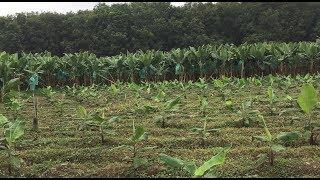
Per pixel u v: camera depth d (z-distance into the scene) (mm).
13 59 20156
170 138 8188
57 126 9828
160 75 25875
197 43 32250
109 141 8008
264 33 25703
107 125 9508
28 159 7004
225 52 24516
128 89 19094
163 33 35031
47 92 14250
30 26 35438
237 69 25891
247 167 6188
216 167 6168
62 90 22625
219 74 25984
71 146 7898
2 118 7203
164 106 9406
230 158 6805
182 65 24938
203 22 32812
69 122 10461
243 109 9398
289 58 25344
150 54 24688
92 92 16141
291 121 9383
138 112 11242
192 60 25203
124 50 35406
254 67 26719
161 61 25141
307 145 7492
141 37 35219
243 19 22375
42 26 35781
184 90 16297
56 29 36406
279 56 24844
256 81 17203
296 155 6836
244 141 7793
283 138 6277
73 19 36094
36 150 7402
